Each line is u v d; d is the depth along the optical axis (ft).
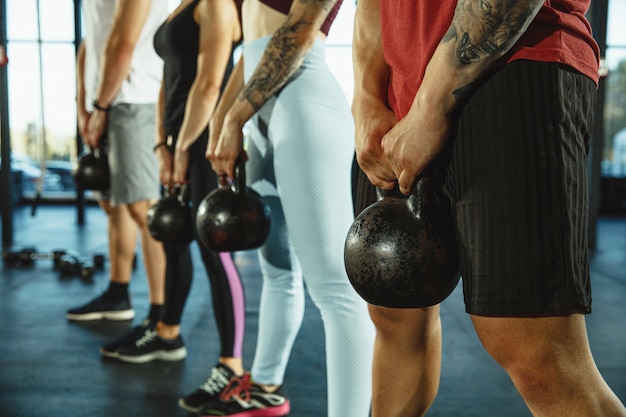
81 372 7.26
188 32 6.52
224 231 4.73
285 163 4.78
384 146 2.76
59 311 10.24
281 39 4.71
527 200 2.44
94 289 12.02
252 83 4.83
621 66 36.65
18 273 13.60
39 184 15.29
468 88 2.51
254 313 10.16
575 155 2.52
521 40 2.50
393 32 3.12
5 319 9.71
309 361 7.70
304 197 4.62
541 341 2.49
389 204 2.76
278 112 4.87
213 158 5.10
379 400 3.57
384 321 3.43
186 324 9.43
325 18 4.75
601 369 7.42
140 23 7.94
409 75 2.99
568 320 2.48
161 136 6.97
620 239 20.44
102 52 8.64
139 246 17.76
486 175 2.52
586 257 2.58
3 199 18.47
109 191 8.82
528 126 2.46
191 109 6.19
